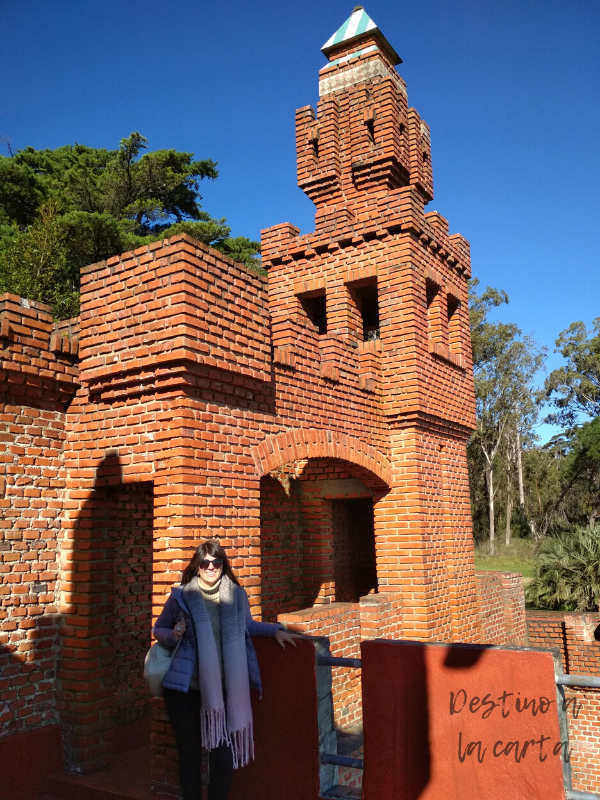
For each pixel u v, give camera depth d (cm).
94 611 570
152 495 697
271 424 634
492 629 1069
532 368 4225
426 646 363
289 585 961
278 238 1017
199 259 534
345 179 991
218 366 533
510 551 3706
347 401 796
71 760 549
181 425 511
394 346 896
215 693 344
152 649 375
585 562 1546
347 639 768
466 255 1112
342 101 1017
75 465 592
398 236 915
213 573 372
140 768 554
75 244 2342
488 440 4281
